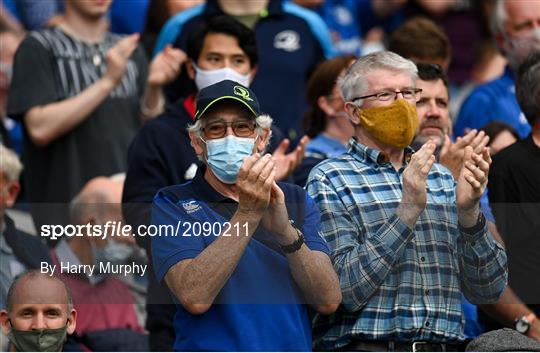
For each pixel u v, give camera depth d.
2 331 19.78
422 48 24.88
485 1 33.56
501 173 21.47
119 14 30.77
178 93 26.11
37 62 26.16
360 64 20.45
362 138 20.33
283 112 27.16
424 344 19.69
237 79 23.23
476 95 27.28
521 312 20.45
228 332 19.16
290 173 21.98
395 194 19.91
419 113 22.38
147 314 21.19
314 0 33.91
